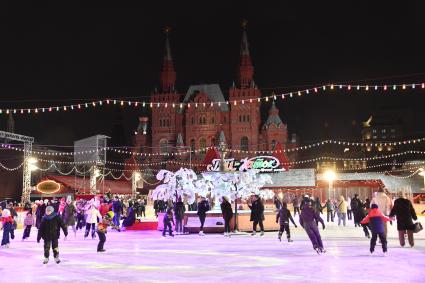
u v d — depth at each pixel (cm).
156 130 13412
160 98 13550
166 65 13988
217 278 1129
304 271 1216
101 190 6938
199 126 12975
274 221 2833
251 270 1251
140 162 13275
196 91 13600
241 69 13350
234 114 12912
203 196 2877
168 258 1542
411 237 1775
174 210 2762
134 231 3067
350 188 6300
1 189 7406
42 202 2975
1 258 1612
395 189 6341
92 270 1291
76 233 2841
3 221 2022
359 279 1091
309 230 1603
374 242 1551
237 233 2631
